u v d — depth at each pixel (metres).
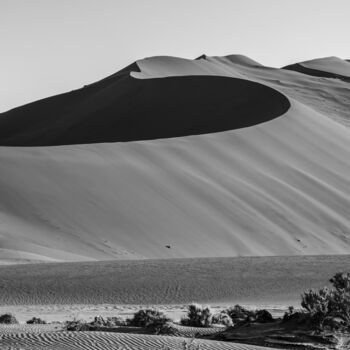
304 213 179.75
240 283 87.12
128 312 67.94
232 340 42.19
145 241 154.88
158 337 37.38
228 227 165.62
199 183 182.25
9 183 166.88
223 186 183.62
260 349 35.88
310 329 42.66
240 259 105.56
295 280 87.69
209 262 101.44
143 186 175.75
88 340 35.72
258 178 192.38
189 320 51.03
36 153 184.00
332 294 44.69
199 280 88.44
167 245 154.38
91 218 160.12
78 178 174.12
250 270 93.88
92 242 150.88
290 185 192.75
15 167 174.12
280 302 76.31
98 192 170.00
